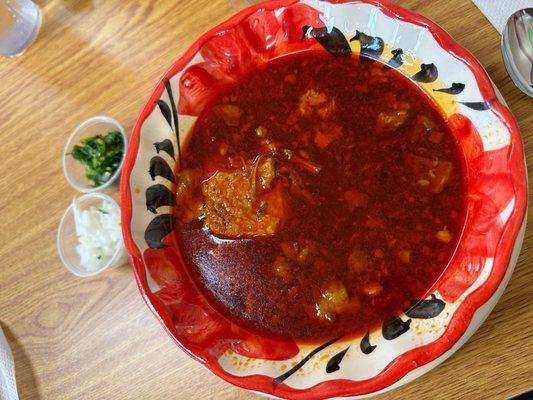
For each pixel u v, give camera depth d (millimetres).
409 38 282
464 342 246
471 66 260
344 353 263
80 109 364
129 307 322
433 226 273
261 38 310
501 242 231
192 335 274
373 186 284
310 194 291
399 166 283
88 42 373
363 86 300
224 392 289
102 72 365
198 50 301
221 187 301
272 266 288
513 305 257
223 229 297
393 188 282
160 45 355
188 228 305
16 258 357
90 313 328
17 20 378
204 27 347
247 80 319
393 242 275
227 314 288
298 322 278
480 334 259
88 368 319
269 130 306
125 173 287
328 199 289
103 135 353
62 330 332
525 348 251
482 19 296
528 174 271
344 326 271
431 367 236
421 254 271
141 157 295
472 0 298
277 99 311
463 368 258
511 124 248
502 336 256
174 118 308
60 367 326
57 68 377
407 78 293
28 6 385
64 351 327
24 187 367
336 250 282
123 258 330
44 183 364
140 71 356
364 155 290
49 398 325
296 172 295
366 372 248
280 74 315
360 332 267
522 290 257
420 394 262
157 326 313
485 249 249
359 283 275
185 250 303
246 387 248
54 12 386
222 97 320
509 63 279
